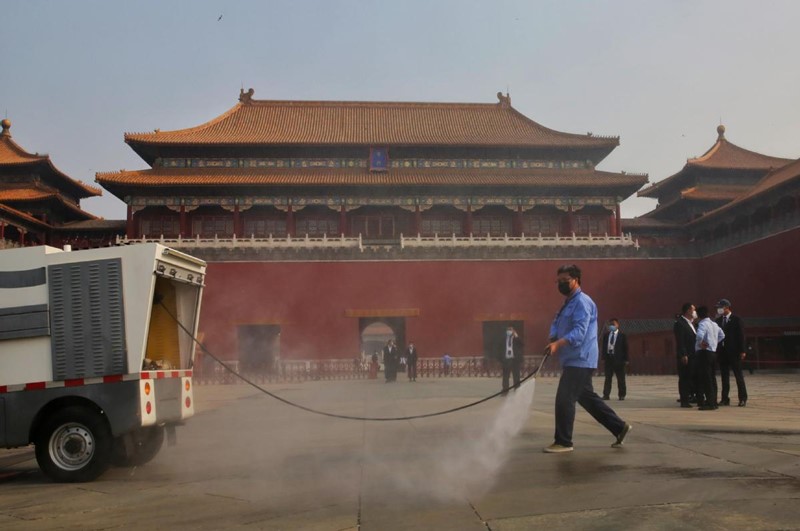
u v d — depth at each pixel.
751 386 31.88
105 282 12.10
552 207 68.50
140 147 65.44
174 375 13.11
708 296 64.00
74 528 8.00
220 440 15.77
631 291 63.38
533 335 61.38
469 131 71.88
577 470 9.83
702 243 65.00
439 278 61.62
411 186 64.38
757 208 57.09
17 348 12.12
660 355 52.81
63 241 68.81
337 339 60.09
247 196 64.50
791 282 52.34
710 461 10.22
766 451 11.05
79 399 11.88
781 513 7.16
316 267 61.19
